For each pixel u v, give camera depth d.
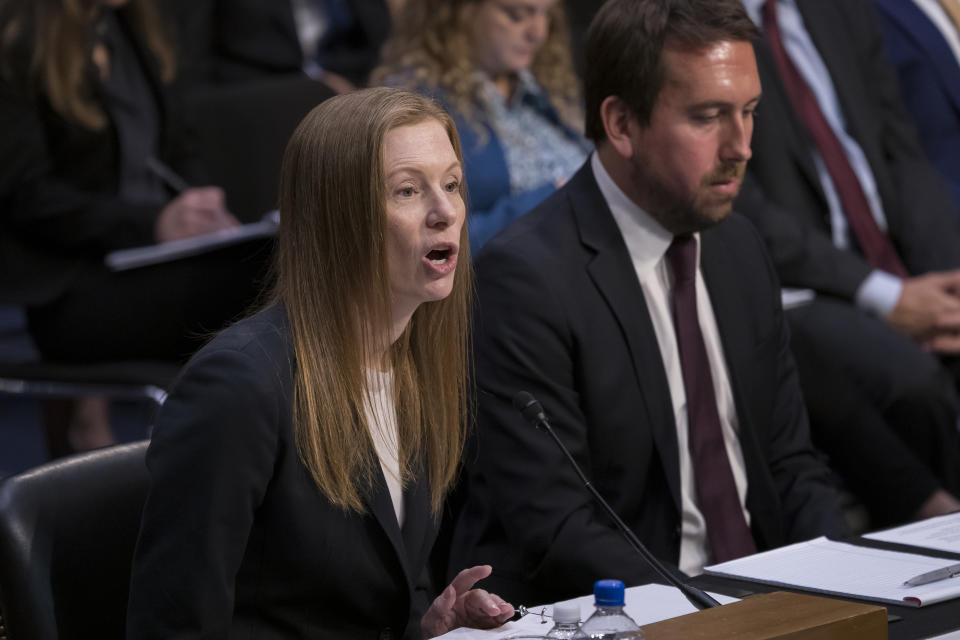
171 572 5.07
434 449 6.05
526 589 7.71
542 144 12.90
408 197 5.36
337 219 5.30
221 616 5.11
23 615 5.63
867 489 11.47
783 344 8.67
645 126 7.59
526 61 12.75
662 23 7.44
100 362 12.32
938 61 14.80
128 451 6.28
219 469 5.10
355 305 5.41
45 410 14.90
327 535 5.42
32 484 5.87
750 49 7.54
